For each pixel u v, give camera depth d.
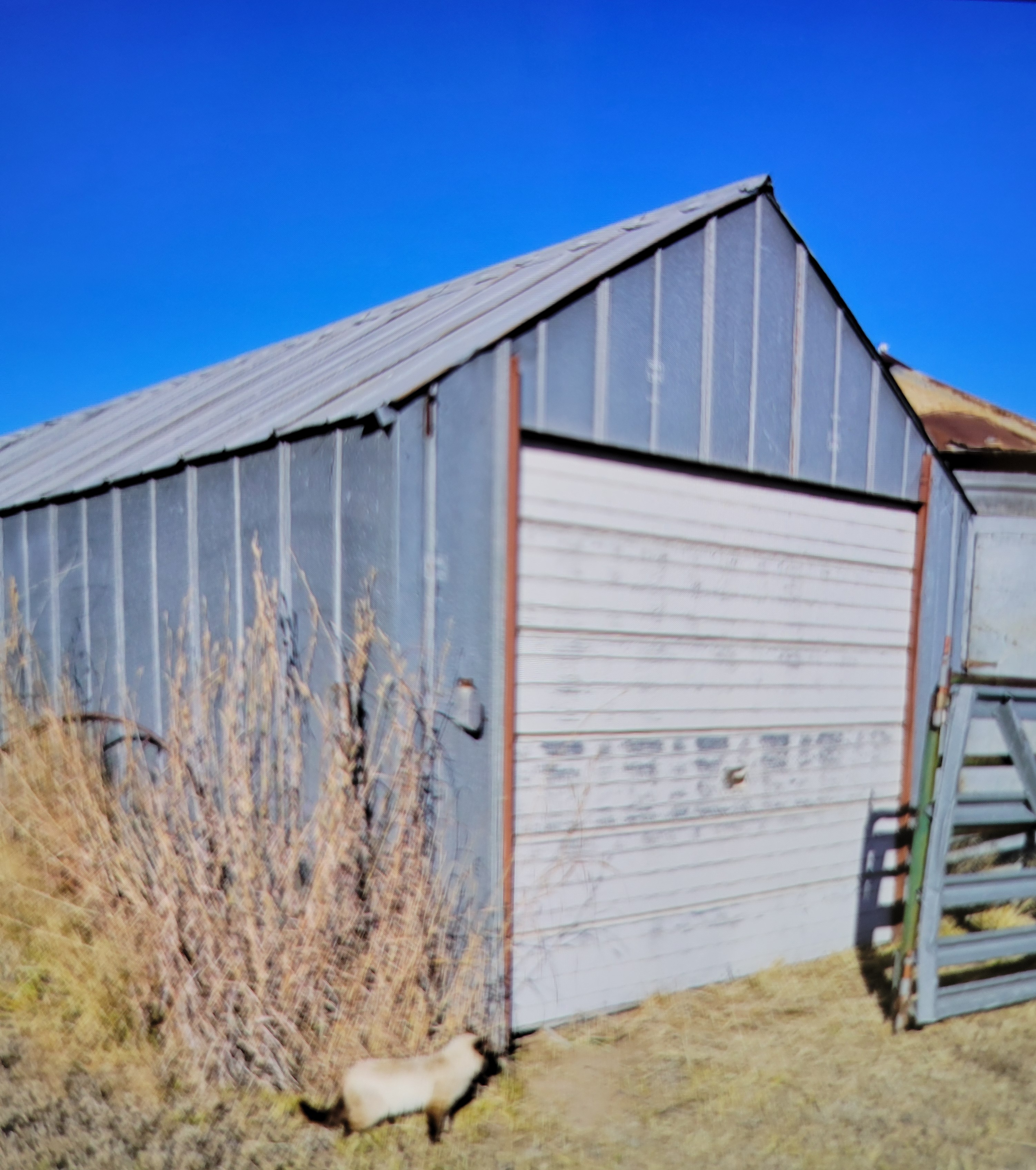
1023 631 5.69
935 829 3.64
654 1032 3.52
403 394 3.05
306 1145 2.68
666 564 3.76
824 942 4.36
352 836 3.10
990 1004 3.72
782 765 4.19
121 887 3.23
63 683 4.77
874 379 4.47
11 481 6.45
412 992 3.05
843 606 4.40
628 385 3.59
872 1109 3.02
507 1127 2.85
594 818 3.58
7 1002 3.38
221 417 4.76
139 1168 2.53
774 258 4.06
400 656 3.12
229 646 3.65
